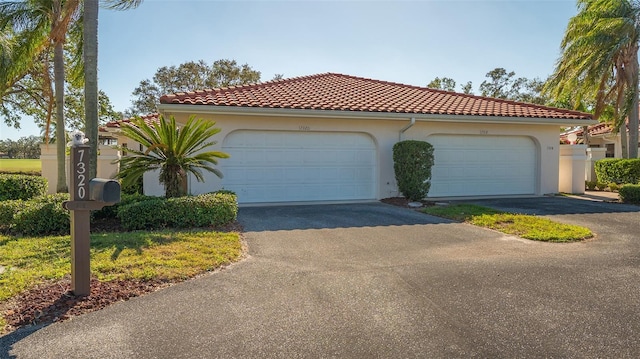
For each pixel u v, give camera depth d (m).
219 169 11.52
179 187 8.64
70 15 11.66
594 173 20.02
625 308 4.06
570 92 18.31
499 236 7.63
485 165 14.16
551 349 3.23
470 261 5.80
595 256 6.11
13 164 33.44
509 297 4.35
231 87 13.04
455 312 3.95
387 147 12.88
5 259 5.52
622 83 17.64
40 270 5.00
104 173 15.46
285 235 7.53
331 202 12.35
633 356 3.12
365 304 4.14
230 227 8.08
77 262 4.16
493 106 14.54
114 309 3.94
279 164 12.09
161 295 4.32
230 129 11.46
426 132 13.27
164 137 8.33
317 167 12.41
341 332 3.51
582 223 9.08
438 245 6.86
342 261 5.79
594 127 24.78
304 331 3.52
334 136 12.55
